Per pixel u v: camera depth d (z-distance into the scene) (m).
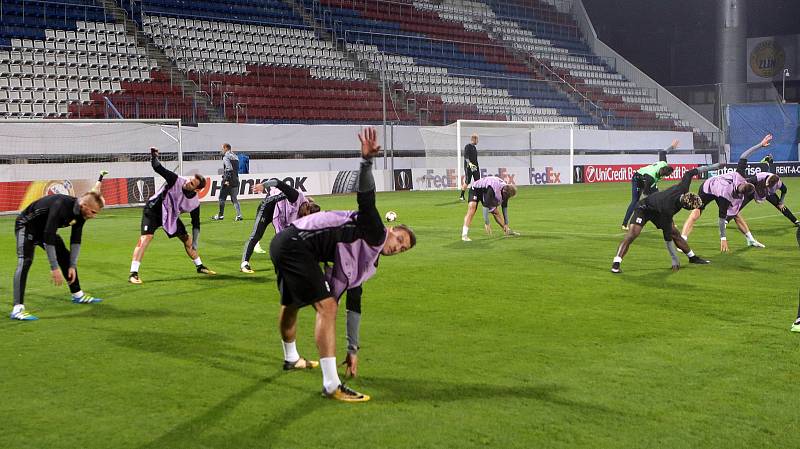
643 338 6.95
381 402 5.24
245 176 29.12
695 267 11.18
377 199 26.95
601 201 25.17
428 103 38.97
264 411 5.08
